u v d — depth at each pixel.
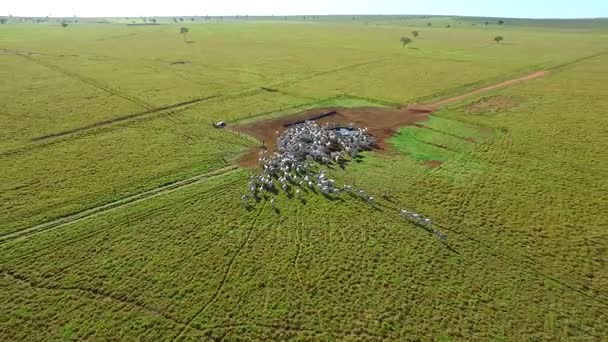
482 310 27.44
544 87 89.44
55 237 34.59
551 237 35.22
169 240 34.47
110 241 34.22
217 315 26.84
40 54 129.25
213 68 110.06
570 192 42.66
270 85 90.00
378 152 52.91
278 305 27.72
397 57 134.12
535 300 28.36
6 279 29.72
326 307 27.58
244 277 30.28
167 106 72.25
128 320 26.36
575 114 68.56
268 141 56.06
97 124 62.22
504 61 126.50
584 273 30.92
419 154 52.41
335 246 33.84
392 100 78.81
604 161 49.81
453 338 25.27
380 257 32.56
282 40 188.62
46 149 52.59
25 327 25.61
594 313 27.25
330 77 99.75
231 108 71.69
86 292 28.59
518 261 32.25
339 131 60.97
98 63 115.12
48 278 29.89
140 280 29.78
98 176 45.47
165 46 157.62
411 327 26.05
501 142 56.44
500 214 38.66
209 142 55.53
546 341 25.17
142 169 47.28
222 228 36.19
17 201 40.00
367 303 27.97
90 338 24.91
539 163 49.59
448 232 35.91
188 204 39.97
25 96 77.38
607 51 151.88
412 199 41.28
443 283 29.86
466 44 179.12
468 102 77.56
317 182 44.25
